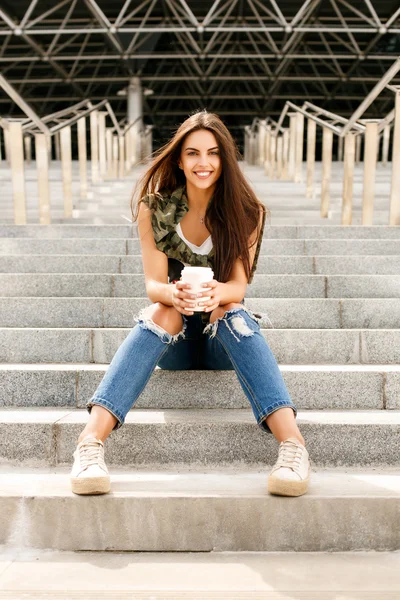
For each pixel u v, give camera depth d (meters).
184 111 20.02
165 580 1.47
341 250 3.51
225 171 1.93
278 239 3.62
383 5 14.02
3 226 3.87
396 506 1.64
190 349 2.07
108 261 3.21
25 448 1.95
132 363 1.77
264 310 2.70
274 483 1.63
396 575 1.50
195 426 1.93
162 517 1.64
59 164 10.04
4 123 4.30
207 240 2.00
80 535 1.64
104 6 14.11
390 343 2.42
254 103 19.61
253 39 15.48
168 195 2.04
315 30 11.48
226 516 1.64
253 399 1.76
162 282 1.98
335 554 1.63
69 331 2.42
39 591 1.41
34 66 17.58
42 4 13.91
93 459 1.66
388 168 9.35
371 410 2.14
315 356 2.43
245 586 1.44
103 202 6.06
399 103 4.01
